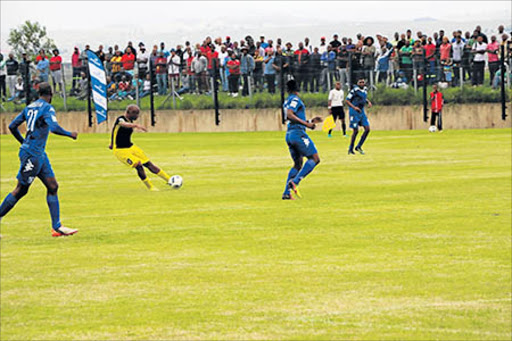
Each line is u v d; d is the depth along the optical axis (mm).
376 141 43750
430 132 51312
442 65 55281
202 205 20812
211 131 59719
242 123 59188
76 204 21500
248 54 59094
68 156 37844
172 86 60719
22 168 16516
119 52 62031
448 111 55062
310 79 57062
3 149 45188
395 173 27484
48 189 16625
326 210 19531
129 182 26719
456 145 39625
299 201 21172
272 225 17531
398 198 21328
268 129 58656
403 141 43250
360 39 56188
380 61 56375
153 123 60719
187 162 33375
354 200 21141
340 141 44250
